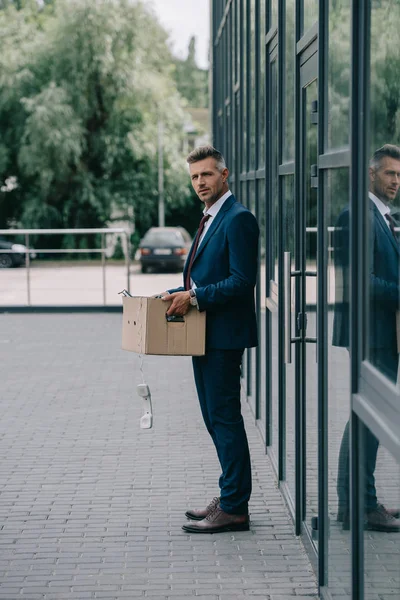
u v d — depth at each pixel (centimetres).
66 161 3888
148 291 2534
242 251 509
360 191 342
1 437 788
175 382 1062
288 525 549
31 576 468
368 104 335
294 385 550
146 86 3972
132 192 4131
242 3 934
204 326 511
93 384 1055
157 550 506
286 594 445
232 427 532
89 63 3875
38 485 638
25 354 1288
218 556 497
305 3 499
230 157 1132
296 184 514
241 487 536
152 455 722
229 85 1146
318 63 430
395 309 316
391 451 292
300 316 516
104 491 622
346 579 392
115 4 3884
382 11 333
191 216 4619
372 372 326
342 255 389
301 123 510
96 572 473
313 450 486
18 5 4597
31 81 3972
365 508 349
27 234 1820
